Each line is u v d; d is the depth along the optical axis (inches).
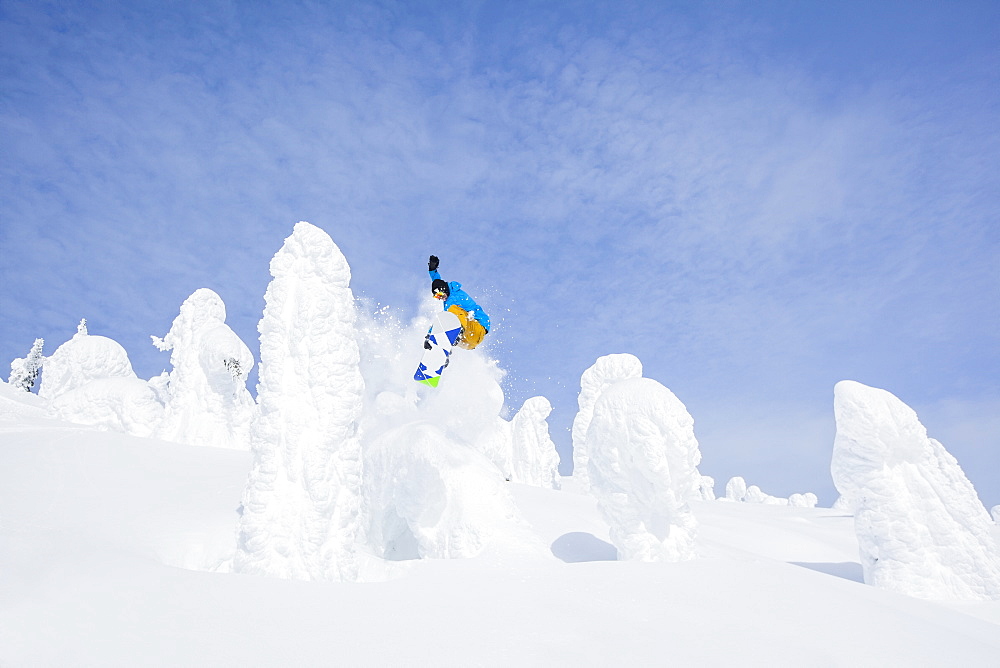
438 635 183.3
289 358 318.3
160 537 302.7
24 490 369.4
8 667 144.4
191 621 179.9
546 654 171.9
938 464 425.7
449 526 358.6
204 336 739.4
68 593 191.5
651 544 351.6
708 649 181.6
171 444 609.6
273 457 302.2
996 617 353.1
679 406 346.3
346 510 304.0
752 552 575.8
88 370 901.2
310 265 330.6
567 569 277.7
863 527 422.3
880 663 178.4
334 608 206.1
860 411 417.7
